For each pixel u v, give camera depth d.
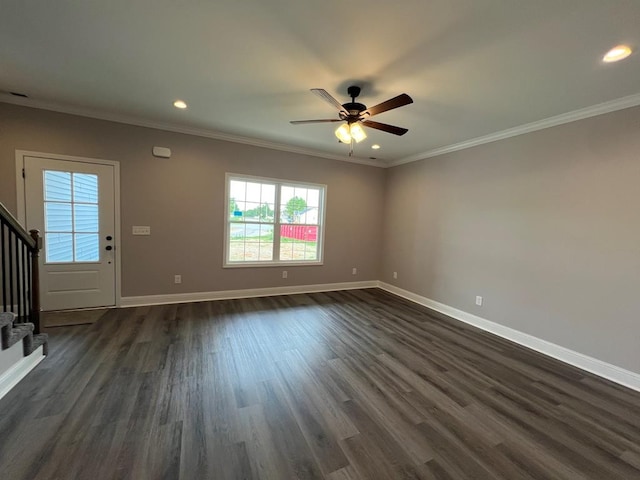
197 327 3.39
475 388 2.38
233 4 1.67
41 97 3.16
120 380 2.26
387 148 4.61
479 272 3.88
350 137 2.67
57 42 2.11
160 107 3.31
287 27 1.86
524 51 1.99
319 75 2.44
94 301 3.80
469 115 3.10
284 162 4.80
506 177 3.56
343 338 3.27
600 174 2.72
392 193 5.57
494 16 1.67
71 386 2.16
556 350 3.04
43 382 2.20
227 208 4.46
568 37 1.81
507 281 3.53
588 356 2.80
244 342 3.05
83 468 1.46
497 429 1.90
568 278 2.96
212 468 1.50
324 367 2.61
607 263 2.68
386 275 5.71
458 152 4.22
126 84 2.76
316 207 5.34
